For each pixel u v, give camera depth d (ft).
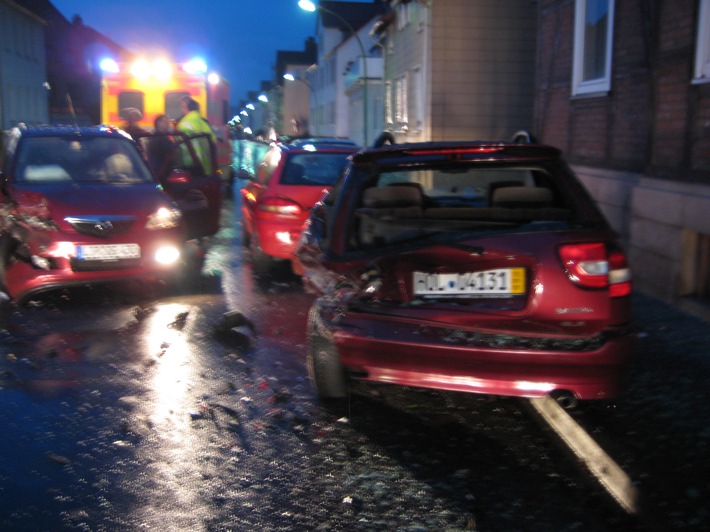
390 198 15.85
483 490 12.73
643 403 17.02
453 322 14.38
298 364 19.75
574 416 16.22
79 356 20.27
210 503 12.25
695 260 26.30
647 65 31.17
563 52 40.63
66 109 190.39
